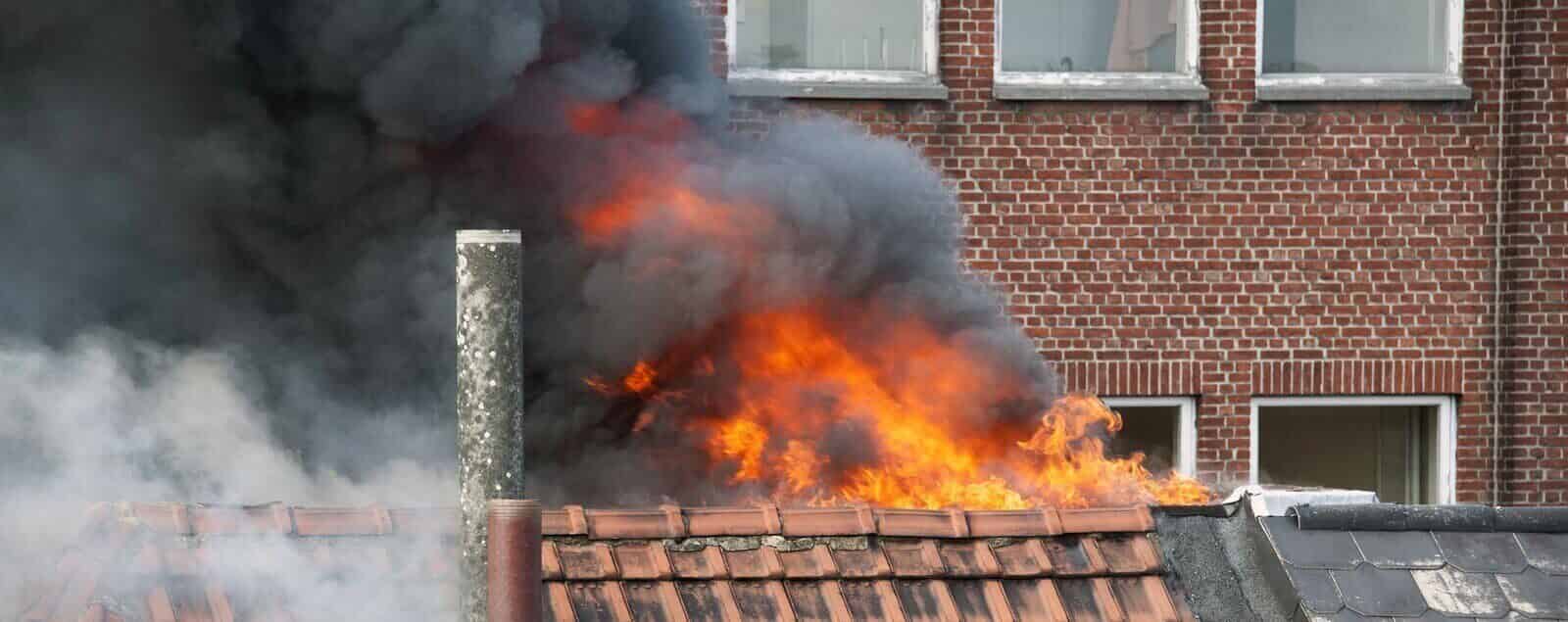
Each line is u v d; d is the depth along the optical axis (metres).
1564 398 42.62
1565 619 19.16
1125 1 42.78
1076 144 41.91
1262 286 42.28
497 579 14.48
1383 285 42.62
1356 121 42.50
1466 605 19.30
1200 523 20.83
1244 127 42.25
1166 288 42.09
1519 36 42.50
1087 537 20.52
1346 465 43.66
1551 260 42.53
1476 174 42.78
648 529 19.66
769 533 19.84
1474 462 43.03
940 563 19.83
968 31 41.75
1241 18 42.25
